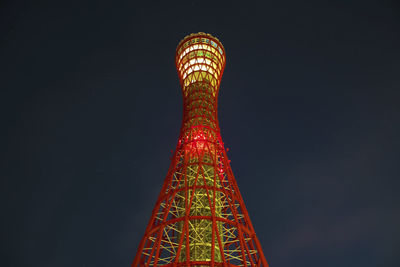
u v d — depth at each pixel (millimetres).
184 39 80625
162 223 46406
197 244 48625
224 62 80000
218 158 60812
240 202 52062
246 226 49125
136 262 44375
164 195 53031
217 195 55812
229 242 53062
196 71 74375
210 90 72625
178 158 59281
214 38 80125
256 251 47531
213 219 44750
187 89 74188
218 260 48250
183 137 64375
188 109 70000
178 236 51938
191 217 44844
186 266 40188
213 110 69625
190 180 57500
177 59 80938
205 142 58812
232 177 56375
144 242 47125
